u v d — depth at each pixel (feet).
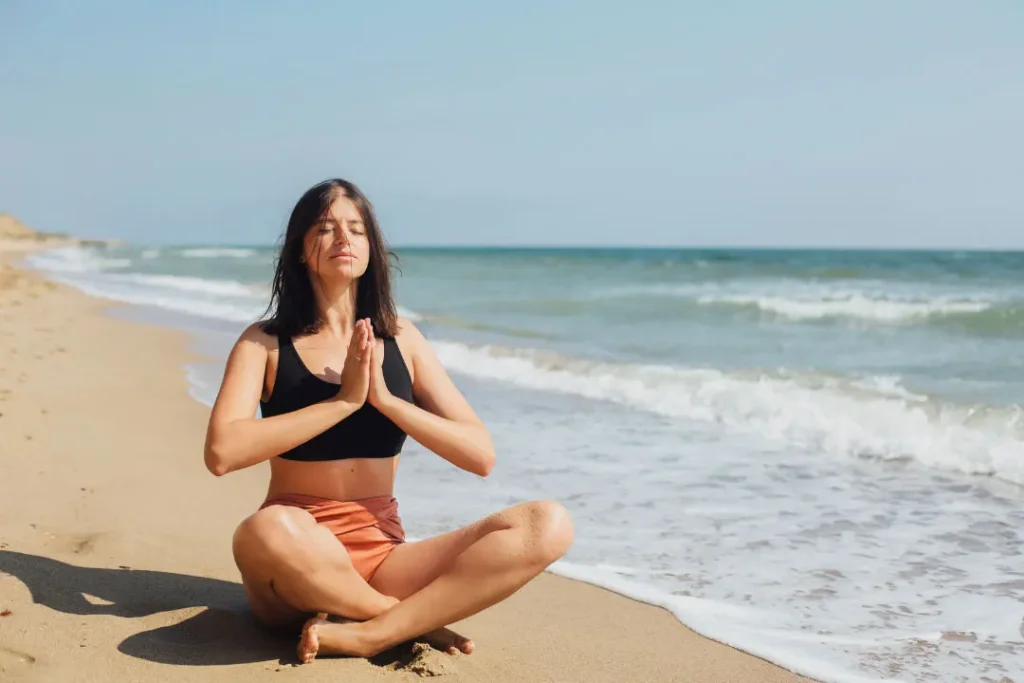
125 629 9.83
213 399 24.49
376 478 10.09
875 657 10.25
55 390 24.48
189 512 14.66
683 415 24.22
